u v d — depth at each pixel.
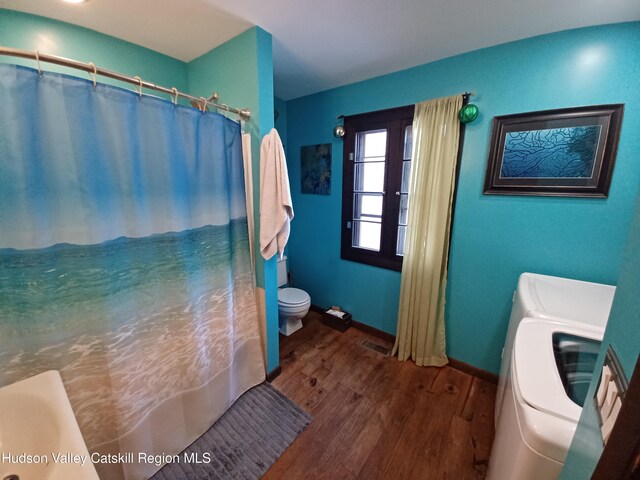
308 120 2.61
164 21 1.42
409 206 1.97
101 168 1.03
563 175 1.50
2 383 0.92
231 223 1.63
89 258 1.02
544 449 0.63
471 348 1.97
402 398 1.76
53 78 0.90
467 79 1.71
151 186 1.19
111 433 1.15
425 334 2.04
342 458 1.37
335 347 2.33
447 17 1.36
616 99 1.34
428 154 1.86
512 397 0.81
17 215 0.88
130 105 1.09
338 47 1.67
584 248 1.50
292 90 2.44
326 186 2.60
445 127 1.77
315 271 2.89
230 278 1.60
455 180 1.83
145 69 1.71
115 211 1.08
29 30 1.34
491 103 1.65
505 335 1.82
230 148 1.56
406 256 2.04
